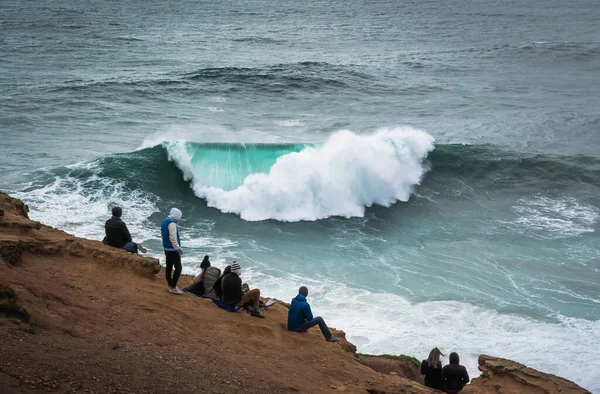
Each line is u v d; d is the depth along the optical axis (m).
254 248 20.31
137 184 24.16
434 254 20.38
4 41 68.12
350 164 25.05
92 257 10.51
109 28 85.81
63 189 23.02
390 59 62.81
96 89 43.09
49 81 45.66
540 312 16.31
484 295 17.27
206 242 20.58
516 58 63.81
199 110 39.50
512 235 22.03
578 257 20.14
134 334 8.29
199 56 63.03
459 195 26.11
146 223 21.33
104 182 23.94
